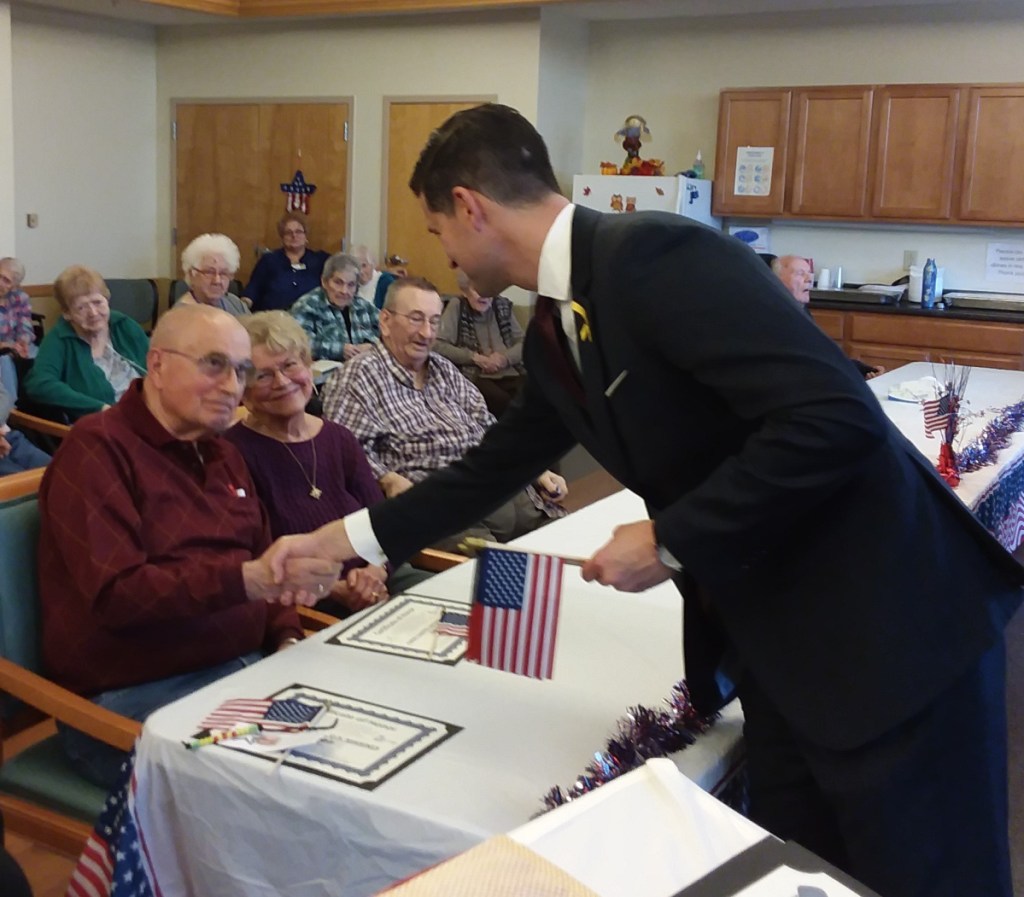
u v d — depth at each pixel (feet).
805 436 3.29
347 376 9.46
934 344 19.26
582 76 23.50
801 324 3.41
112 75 25.09
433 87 22.93
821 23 21.06
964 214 19.48
